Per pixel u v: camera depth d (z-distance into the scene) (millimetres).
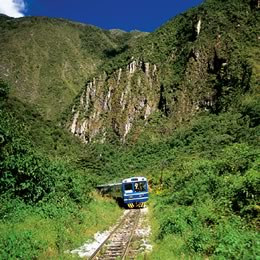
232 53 144000
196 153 79062
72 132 197875
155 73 180625
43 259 11617
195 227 15211
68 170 24812
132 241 15656
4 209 15109
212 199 20500
